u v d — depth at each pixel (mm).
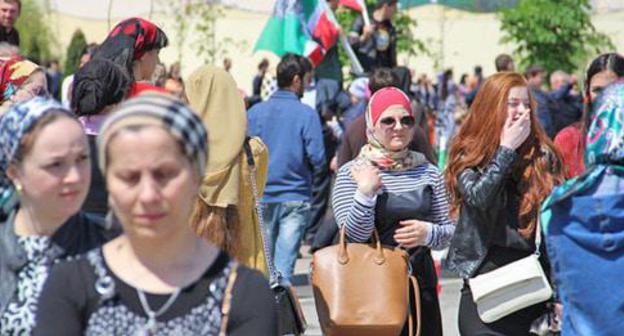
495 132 12711
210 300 7383
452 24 67062
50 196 9070
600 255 10109
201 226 12773
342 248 13188
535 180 12648
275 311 7508
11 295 9242
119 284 7348
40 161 8977
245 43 57281
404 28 48062
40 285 9234
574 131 16078
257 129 22141
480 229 12734
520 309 12617
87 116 12078
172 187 7180
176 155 7168
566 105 26234
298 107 22125
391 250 13219
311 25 29016
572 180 10281
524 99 12742
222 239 12805
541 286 12445
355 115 23453
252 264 12961
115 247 7523
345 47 28984
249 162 13031
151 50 13953
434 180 13773
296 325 12961
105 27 52000
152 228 7215
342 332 12953
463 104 49938
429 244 13500
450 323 22328
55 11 50688
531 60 51344
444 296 25078
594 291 10117
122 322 7312
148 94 7348
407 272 13188
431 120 33906
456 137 13023
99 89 12078
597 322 10133
